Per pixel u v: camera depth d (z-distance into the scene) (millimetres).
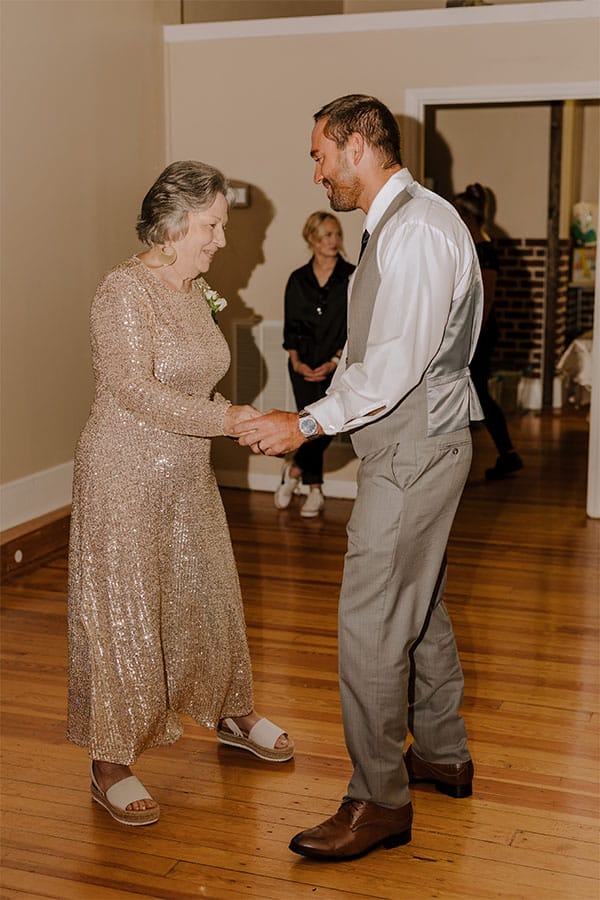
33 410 5000
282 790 2812
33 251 4926
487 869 2447
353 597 2398
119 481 2592
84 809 2740
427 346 2260
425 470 2350
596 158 8805
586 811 2688
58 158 5055
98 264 5422
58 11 4977
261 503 5809
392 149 2367
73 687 2750
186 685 2822
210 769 2936
